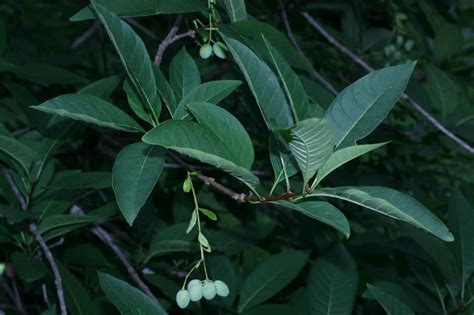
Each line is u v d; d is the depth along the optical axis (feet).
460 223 3.20
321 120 2.12
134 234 3.78
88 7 2.60
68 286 3.00
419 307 3.20
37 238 3.02
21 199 3.17
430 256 3.33
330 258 3.18
